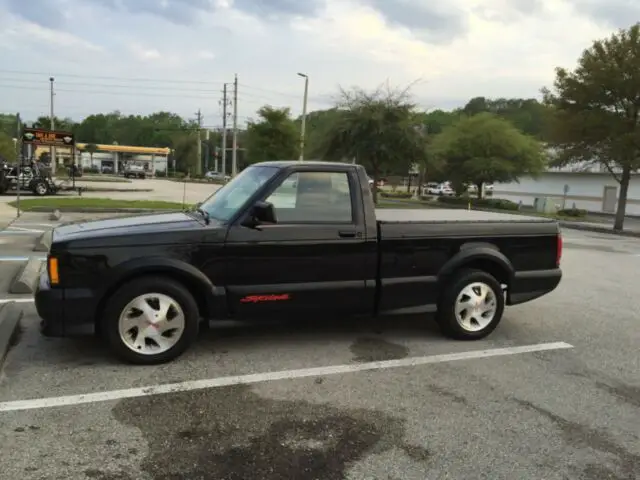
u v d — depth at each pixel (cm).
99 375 446
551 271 612
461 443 359
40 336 535
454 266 561
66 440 345
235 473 315
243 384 441
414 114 3069
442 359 518
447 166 3956
